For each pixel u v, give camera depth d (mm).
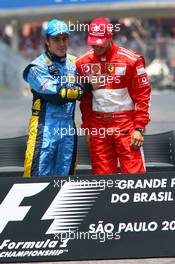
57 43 11914
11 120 21094
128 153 12344
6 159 14734
